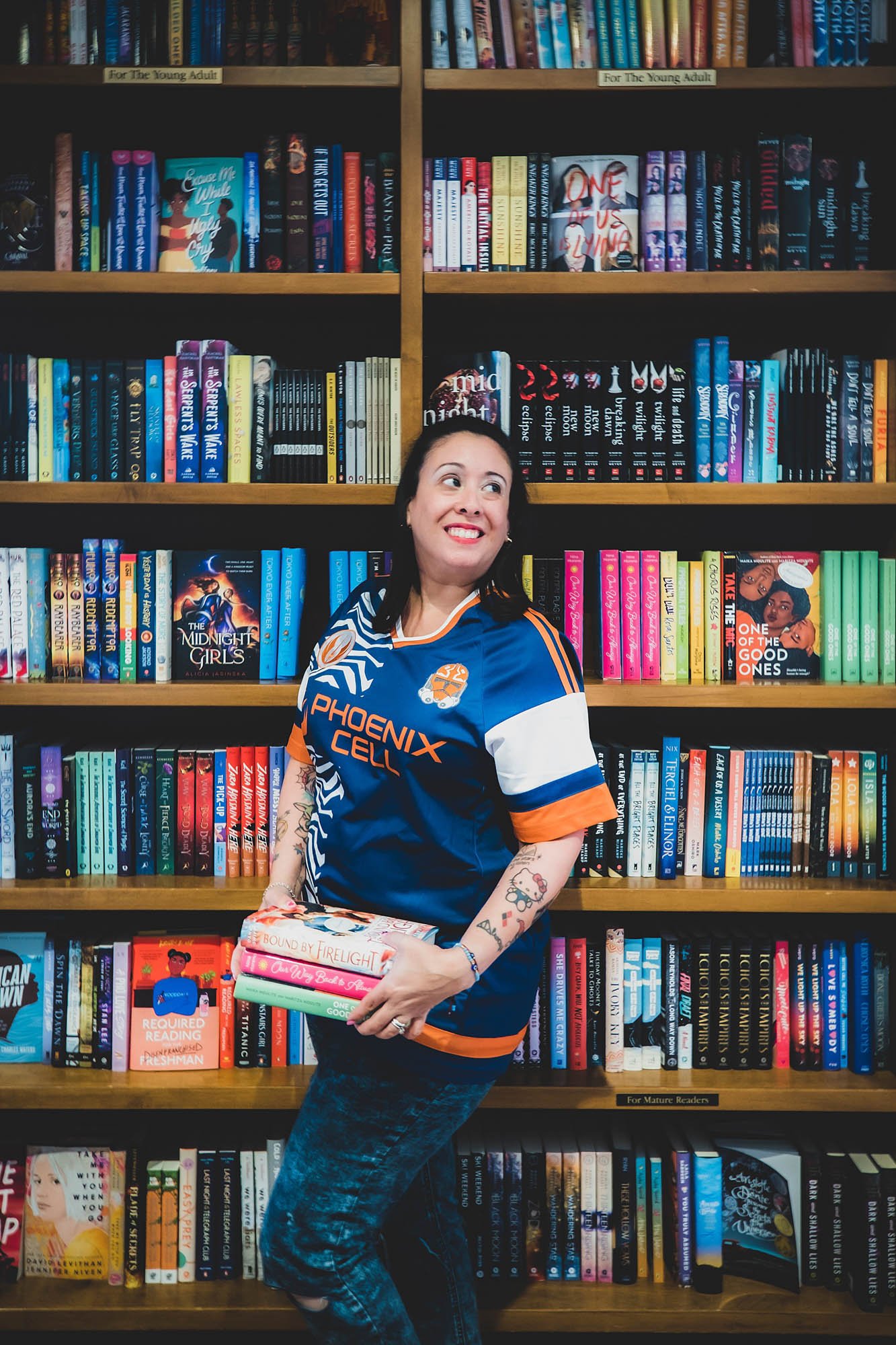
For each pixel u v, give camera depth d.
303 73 1.69
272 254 1.75
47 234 1.77
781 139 1.74
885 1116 1.96
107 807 1.80
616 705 1.71
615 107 1.79
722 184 1.75
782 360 1.76
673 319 1.98
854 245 1.76
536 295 1.78
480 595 1.34
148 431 1.75
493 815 1.31
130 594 1.78
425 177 1.74
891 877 1.78
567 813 1.23
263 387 1.75
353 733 1.31
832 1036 1.79
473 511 1.27
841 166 1.76
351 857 1.33
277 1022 1.79
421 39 1.68
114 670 1.78
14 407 1.75
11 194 1.77
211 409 1.74
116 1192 1.76
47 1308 1.69
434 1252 1.54
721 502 1.72
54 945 1.79
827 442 1.76
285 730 2.06
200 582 1.79
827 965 1.78
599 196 1.75
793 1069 1.79
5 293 1.75
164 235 1.78
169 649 1.79
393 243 1.74
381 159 1.73
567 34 1.72
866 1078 1.76
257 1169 1.77
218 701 1.72
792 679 1.79
